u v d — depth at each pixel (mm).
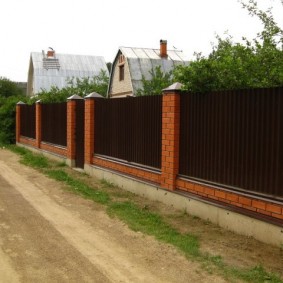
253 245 5863
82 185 10602
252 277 4863
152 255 5656
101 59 46031
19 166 14258
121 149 10344
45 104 16844
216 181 7000
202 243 6066
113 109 10727
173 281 4832
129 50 26641
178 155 8016
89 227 6980
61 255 5660
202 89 7414
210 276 4953
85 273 5059
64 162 14344
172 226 6930
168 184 8219
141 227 6906
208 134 7188
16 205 8547
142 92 21297
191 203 7535
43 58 43062
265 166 5969
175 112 7938
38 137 17719
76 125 13562
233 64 7691
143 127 9273
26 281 4805
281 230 5602
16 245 6043
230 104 6664
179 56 27844
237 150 6504
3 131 23328
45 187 10484
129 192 9680
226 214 6648
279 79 7133
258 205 6023
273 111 5828
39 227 6969
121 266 5285
